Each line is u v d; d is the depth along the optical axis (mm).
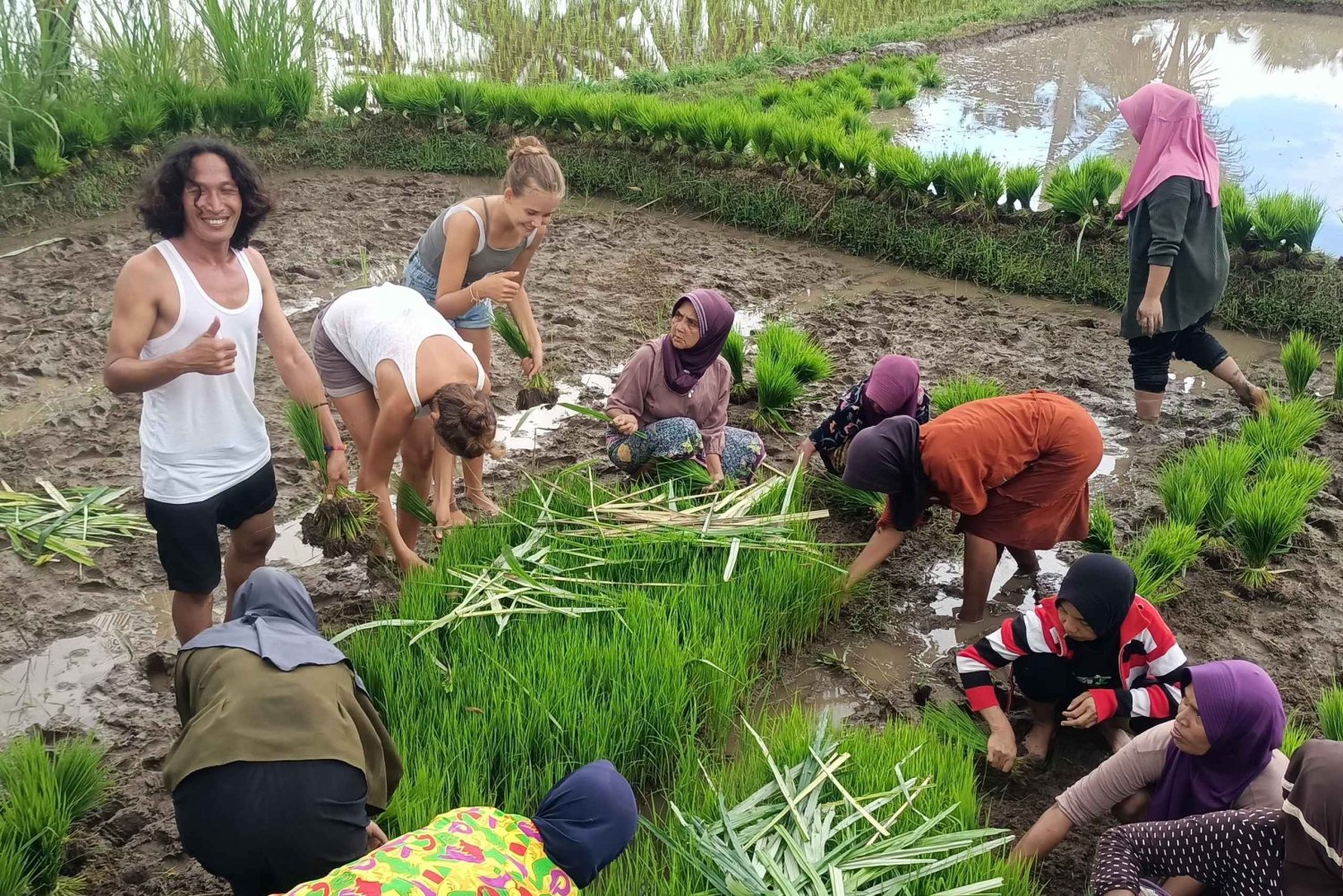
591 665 4535
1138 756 3594
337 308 4797
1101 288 8695
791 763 4160
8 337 7621
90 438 6457
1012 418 4707
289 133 11570
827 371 7293
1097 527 5645
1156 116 6320
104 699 4586
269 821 2871
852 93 13570
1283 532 5398
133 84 10812
